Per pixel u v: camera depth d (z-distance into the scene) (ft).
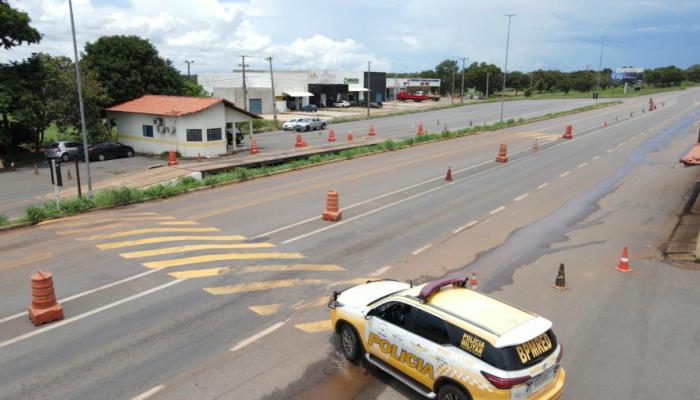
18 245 53.47
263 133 183.93
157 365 29.53
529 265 47.26
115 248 51.96
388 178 92.94
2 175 109.60
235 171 96.58
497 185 86.22
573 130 170.81
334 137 160.97
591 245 53.52
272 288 41.42
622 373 28.84
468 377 22.36
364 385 27.48
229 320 35.47
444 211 68.54
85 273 44.93
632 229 59.47
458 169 102.06
